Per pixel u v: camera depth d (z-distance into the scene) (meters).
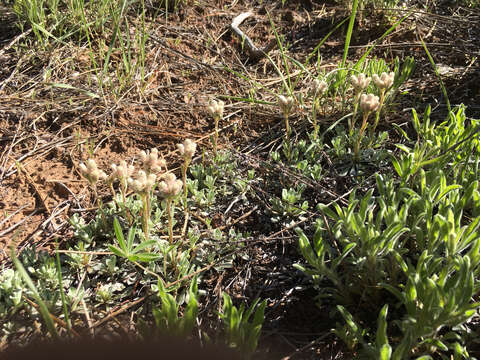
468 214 0.45
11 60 0.69
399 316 0.38
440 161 0.47
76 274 0.42
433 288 0.31
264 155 0.57
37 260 0.42
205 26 0.82
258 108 0.64
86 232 0.44
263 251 0.45
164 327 0.33
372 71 0.61
